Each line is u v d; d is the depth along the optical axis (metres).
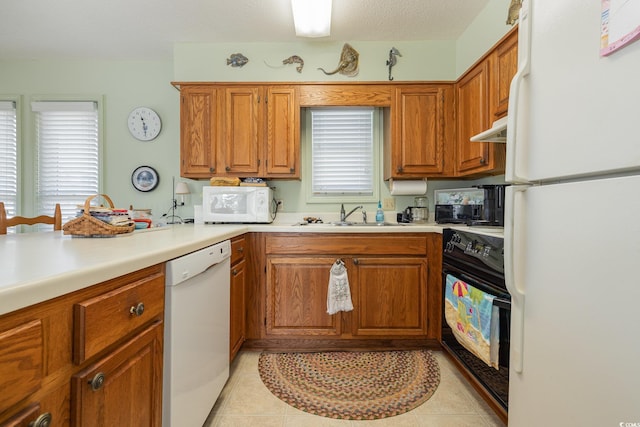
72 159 2.78
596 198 0.65
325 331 1.95
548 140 0.79
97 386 0.63
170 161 2.79
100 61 2.77
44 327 0.53
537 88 0.83
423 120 2.29
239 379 1.63
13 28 2.27
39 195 2.77
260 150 2.31
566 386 0.73
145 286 0.81
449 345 1.75
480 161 1.95
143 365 0.81
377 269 1.95
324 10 1.94
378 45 2.48
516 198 0.91
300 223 2.52
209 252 1.19
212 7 2.03
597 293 0.65
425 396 1.49
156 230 1.61
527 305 0.88
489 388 1.34
